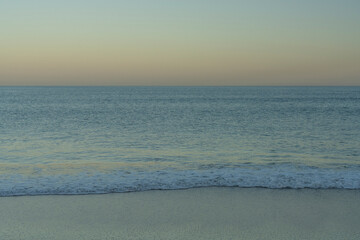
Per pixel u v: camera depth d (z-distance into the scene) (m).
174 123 33.06
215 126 30.30
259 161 15.09
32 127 29.34
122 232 6.91
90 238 6.64
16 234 6.78
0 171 12.37
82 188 9.84
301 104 73.81
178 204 8.60
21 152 17.55
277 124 31.91
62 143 20.66
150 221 7.48
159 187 10.01
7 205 8.43
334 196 9.28
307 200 8.95
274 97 121.56
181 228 7.13
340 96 129.75
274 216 7.84
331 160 15.43
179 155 16.75
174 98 113.88
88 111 51.50
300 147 19.17
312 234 6.91
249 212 8.08
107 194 9.38
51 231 6.93
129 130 27.33
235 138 22.86
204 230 7.04
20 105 69.06
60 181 10.62
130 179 10.87
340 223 7.47
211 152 17.61
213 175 11.36
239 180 10.71
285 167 13.23
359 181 10.61
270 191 9.70
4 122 33.53
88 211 8.06
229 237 6.72
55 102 83.94
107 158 15.92
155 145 19.95
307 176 11.21
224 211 8.13
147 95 147.62
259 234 6.88
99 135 24.39
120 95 147.00
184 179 10.84
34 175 11.57
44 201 8.76
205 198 9.08
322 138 22.80
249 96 133.50
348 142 21.02
